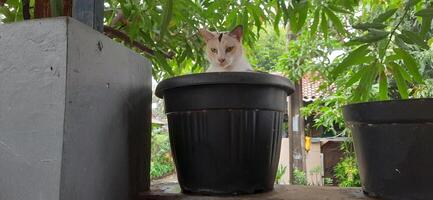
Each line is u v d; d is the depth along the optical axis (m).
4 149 0.63
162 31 0.92
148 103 1.04
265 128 0.93
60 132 0.61
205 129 0.90
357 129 0.92
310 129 5.84
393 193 0.84
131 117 0.91
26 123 0.63
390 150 0.84
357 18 2.32
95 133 0.72
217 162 0.89
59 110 0.62
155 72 1.74
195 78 0.88
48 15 0.84
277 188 1.01
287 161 5.65
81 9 0.83
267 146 0.94
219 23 1.73
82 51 0.68
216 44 1.54
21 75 0.64
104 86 0.77
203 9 1.63
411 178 0.82
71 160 0.63
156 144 6.15
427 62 3.03
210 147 0.89
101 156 0.75
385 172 0.85
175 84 0.91
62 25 0.63
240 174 0.90
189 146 0.92
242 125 0.89
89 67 0.70
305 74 3.99
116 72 0.83
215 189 0.90
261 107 0.91
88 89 0.70
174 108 0.93
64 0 0.86
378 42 0.99
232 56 1.53
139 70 0.98
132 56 0.93
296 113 5.06
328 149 5.89
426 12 0.85
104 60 0.77
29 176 0.62
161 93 1.00
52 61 0.63
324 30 1.41
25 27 0.65
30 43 0.64
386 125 0.84
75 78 0.65
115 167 0.81
